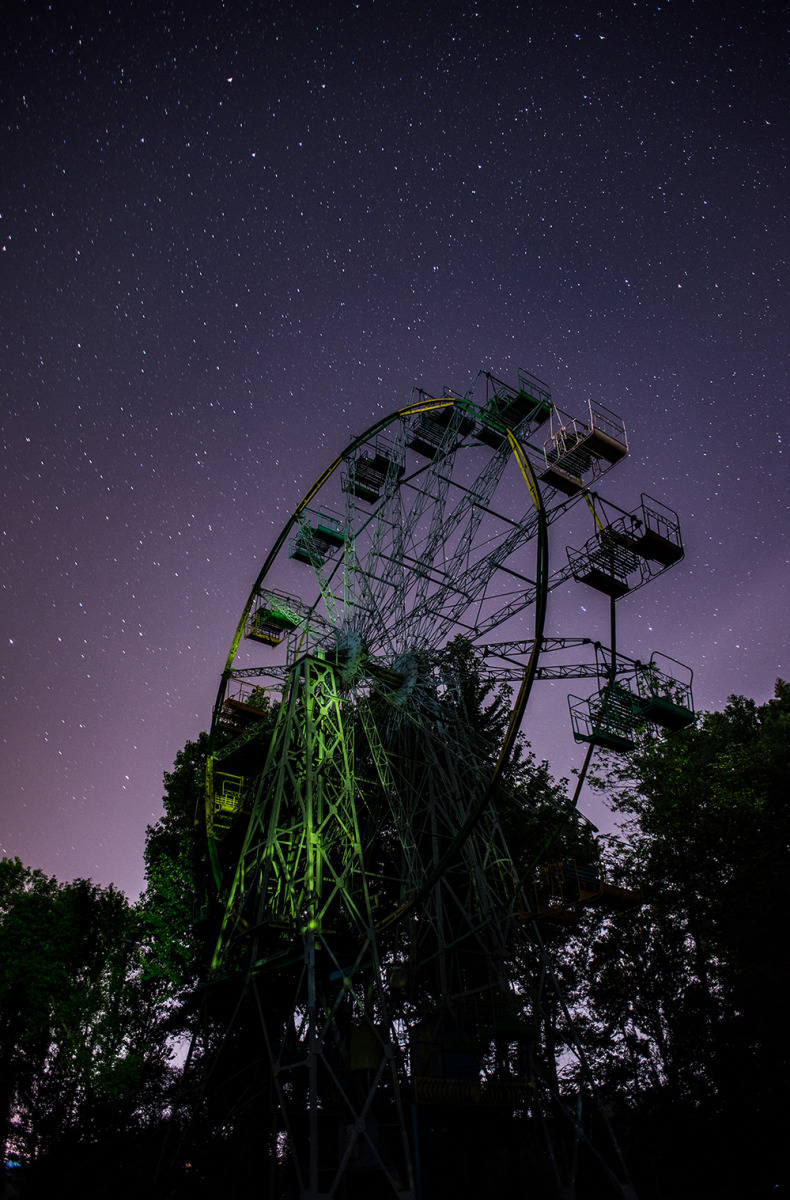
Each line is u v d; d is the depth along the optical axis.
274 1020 28.61
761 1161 26.33
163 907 35.44
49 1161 26.89
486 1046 22.16
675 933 31.28
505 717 34.38
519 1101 20.58
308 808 23.05
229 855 32.50
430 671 26.84
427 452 32.84
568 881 22.98
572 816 25.41
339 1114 22.16
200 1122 25.67
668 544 24.92
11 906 39.19
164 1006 35.22
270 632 33.41
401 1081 23.03
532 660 22.27
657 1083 29.12
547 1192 21.50
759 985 25.23
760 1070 25.86
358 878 29.72
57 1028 35.06
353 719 26.97
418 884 24.88
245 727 32.25
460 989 26.19
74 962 36.59
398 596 28.81
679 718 24.36
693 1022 28.81
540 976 22.12
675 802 33.28
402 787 27.25
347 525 32.28
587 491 26.84
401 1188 17.27
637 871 32.81
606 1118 19.98
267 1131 24.88
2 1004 34.34
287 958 21.98
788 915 25.86
